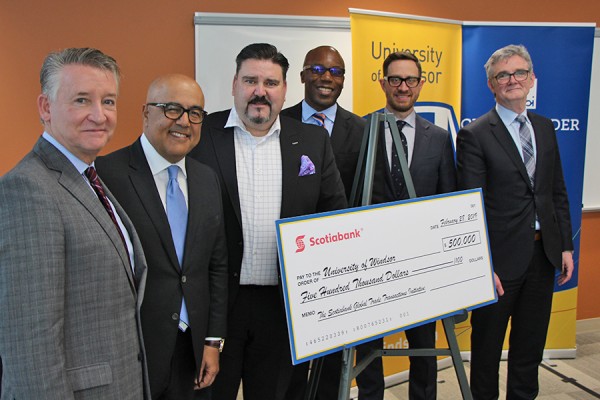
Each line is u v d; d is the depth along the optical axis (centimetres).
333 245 147
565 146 302
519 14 346
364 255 153
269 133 179
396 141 179
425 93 279
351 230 150
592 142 356
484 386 231
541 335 233
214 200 159
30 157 112
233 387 182
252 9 310
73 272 108
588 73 297
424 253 166
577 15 352
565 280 240
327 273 145
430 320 167
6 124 288
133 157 149
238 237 173
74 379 108
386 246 157
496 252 223
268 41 307
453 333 177
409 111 238
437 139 235
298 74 313
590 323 367
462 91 292
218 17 299
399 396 274
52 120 114
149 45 300
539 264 226
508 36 289
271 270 177
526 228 220
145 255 141
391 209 159
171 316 143
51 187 107
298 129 186
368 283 153
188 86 146
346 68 319
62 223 106
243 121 176
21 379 100
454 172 237
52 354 101
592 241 367
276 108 173
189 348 152
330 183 188
